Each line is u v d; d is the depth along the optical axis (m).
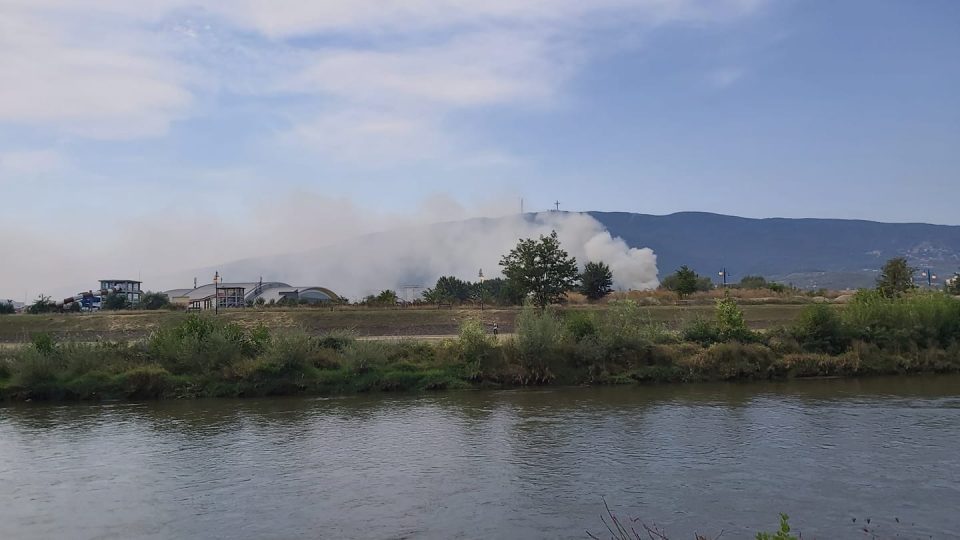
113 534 18.31
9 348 44.06
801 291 111.94
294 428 31.14
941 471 23.09
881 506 19.75
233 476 23.47
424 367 43.47
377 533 18.17
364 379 41.75
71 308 91.06
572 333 46.28
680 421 31.56
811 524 18.39
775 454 25.47
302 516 19.50
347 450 26.91
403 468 24.25
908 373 47.22
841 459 24.70
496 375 43.03
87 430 31.03
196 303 109.62
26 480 23.20
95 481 23.05
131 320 72.88
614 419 32.25
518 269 78.50
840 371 46.47
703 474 23.05
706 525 18.38
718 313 50.16
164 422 32.78
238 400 39.12
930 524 18.31
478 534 18.02
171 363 42.00
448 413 34.38
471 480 22.75
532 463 24.66
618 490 21.48
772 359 46.22
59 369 40.62
